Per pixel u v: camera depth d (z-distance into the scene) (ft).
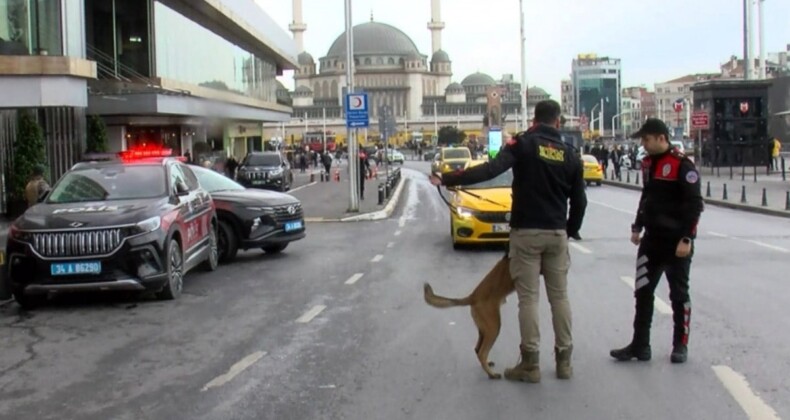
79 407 22.04
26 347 29.55
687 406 20.77
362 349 27.68
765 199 84.07
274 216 52.21
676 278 24.75
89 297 39.68
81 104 69.82
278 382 23.90
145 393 23.18
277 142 306.55
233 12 148.25
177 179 43.14
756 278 40.42
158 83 111.45
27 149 77.66
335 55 621.31
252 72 193.16
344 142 479.41
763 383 22.61
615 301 35.14
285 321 32.83
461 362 25.61
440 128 553.23
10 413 21.68
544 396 21.88
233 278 44.91
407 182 162.50
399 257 51.88
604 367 24.58
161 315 34.78
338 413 20.89
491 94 202.59
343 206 94.43
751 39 151.94
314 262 50.70
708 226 67.67
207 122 146.92
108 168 41.96
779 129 220.23
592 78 523.70
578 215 23.26
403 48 615.57
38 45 67.56
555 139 22.67
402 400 21.85
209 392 23.09
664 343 27.27
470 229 53.26
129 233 36.11
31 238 35.65
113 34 110.01
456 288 39.91
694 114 137.59
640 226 25.09
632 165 189.37
